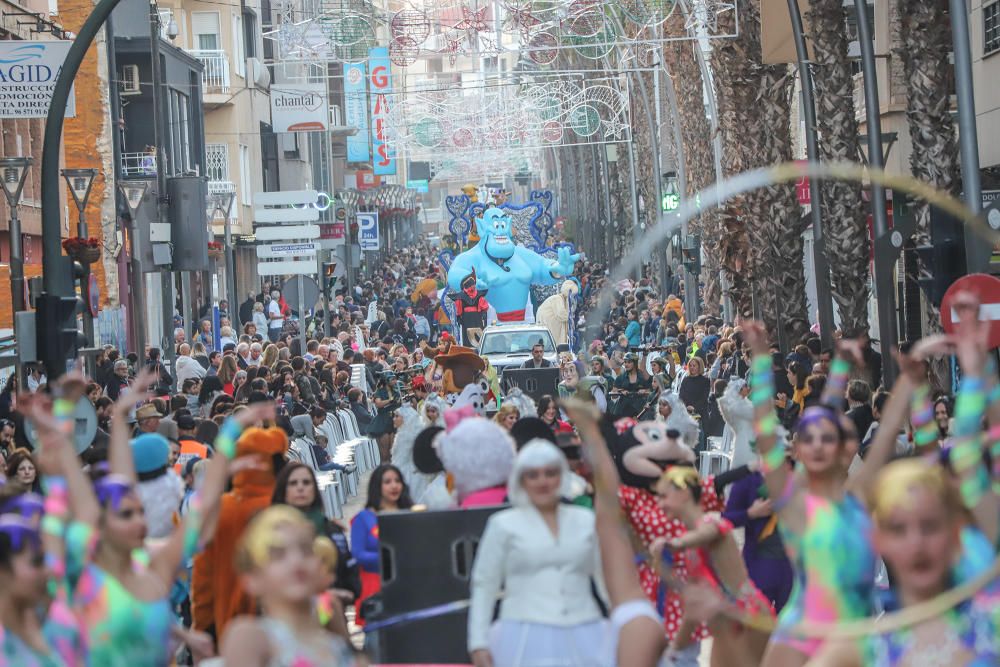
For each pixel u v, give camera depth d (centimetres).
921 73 4269
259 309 10300
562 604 1552
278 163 15188
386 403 5097
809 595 1495
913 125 4291
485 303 9831
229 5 12900
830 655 1270
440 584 1828
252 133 13550
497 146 16625
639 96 13400
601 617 1573
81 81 9038
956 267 3388
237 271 13638
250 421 1616
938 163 4272
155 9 7538
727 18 6631
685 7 7338
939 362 4050
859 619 1498
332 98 18325
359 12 7675
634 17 7562
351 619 2689
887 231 3994
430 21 7588
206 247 6800
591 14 7738
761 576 2059
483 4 7519
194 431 3456
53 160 3525
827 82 5256
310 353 7575
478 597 1566
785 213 6188
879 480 1214
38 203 7856
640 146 13525
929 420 1603
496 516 1574
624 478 1952
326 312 9862
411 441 2961
